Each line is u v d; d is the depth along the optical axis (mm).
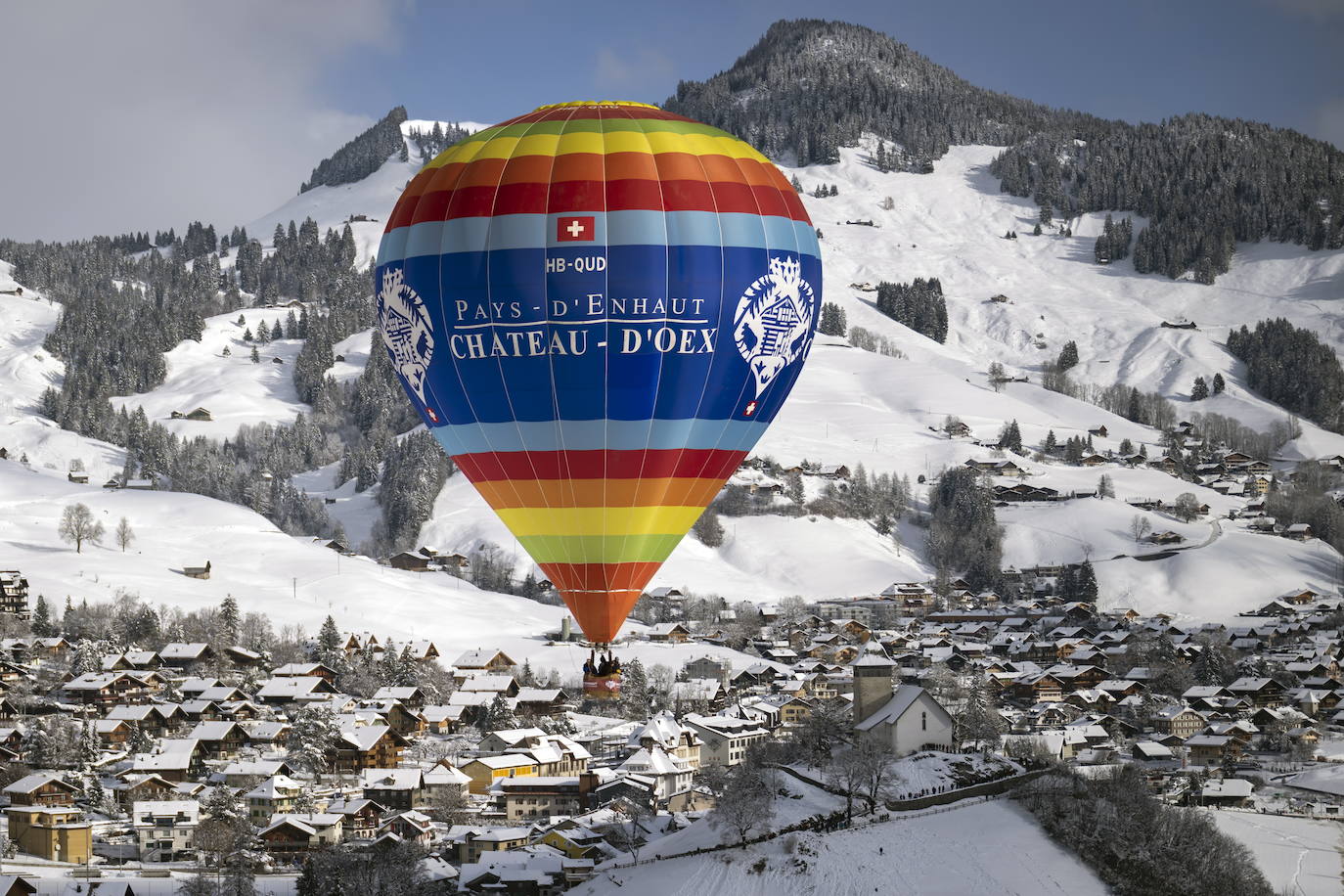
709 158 62281
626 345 60375
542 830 116375
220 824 119375
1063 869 92938
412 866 104938
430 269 61969
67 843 117312
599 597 64750
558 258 60062
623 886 93938
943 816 100188
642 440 62094
